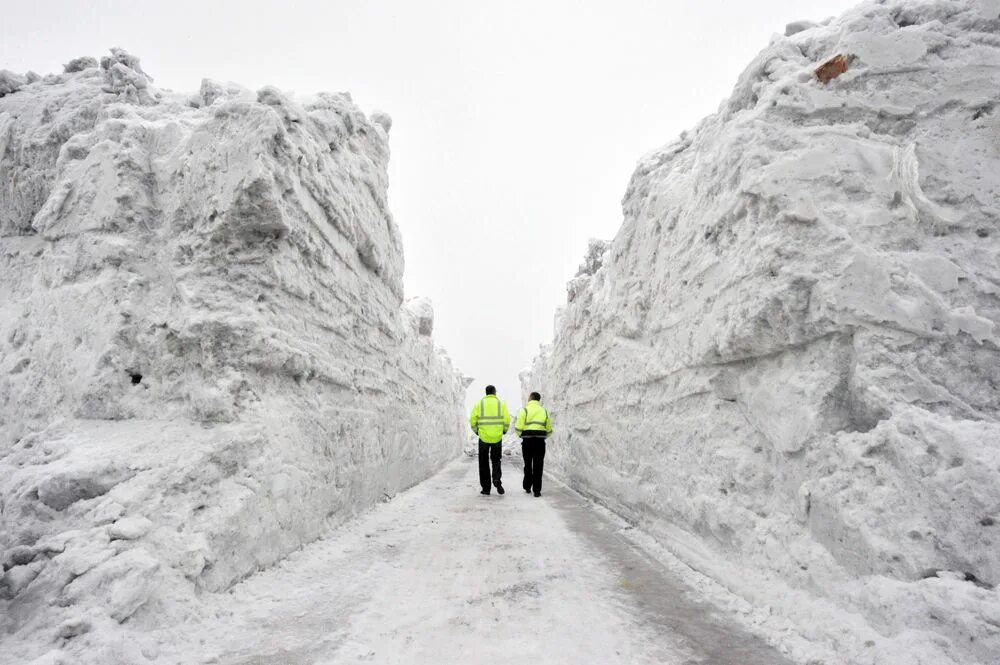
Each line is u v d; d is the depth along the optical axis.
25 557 2.73
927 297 2.76
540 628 2.86
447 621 2.96
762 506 3.46
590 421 9.15
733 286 3.77
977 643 1.99
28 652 2.26
